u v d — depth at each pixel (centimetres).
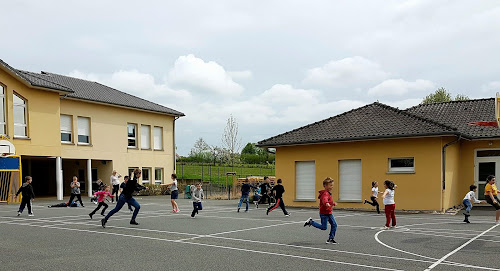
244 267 805
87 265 816
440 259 885
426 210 1984
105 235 1191
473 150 2259
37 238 1135
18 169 2478
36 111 2684
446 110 2572
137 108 3516
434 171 1980
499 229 1358
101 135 3288
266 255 916
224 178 4512
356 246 1031
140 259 870
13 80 2562
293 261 858
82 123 3175
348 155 2219
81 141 3158
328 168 2280
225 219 1641
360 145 2184
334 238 1157
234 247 1010
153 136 3762
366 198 2152
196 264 828
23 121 2639
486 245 1054
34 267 796
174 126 3969
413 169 2047
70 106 3070
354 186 2212
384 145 2114
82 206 2227
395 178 2081
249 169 5141
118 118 3434
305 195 2370
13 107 2570
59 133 2822
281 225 1445
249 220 1606
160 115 3825
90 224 1446
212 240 1112
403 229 1354
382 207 2095
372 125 2236
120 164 3425
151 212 1945
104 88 3744
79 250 965
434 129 1973
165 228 1345
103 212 1731
